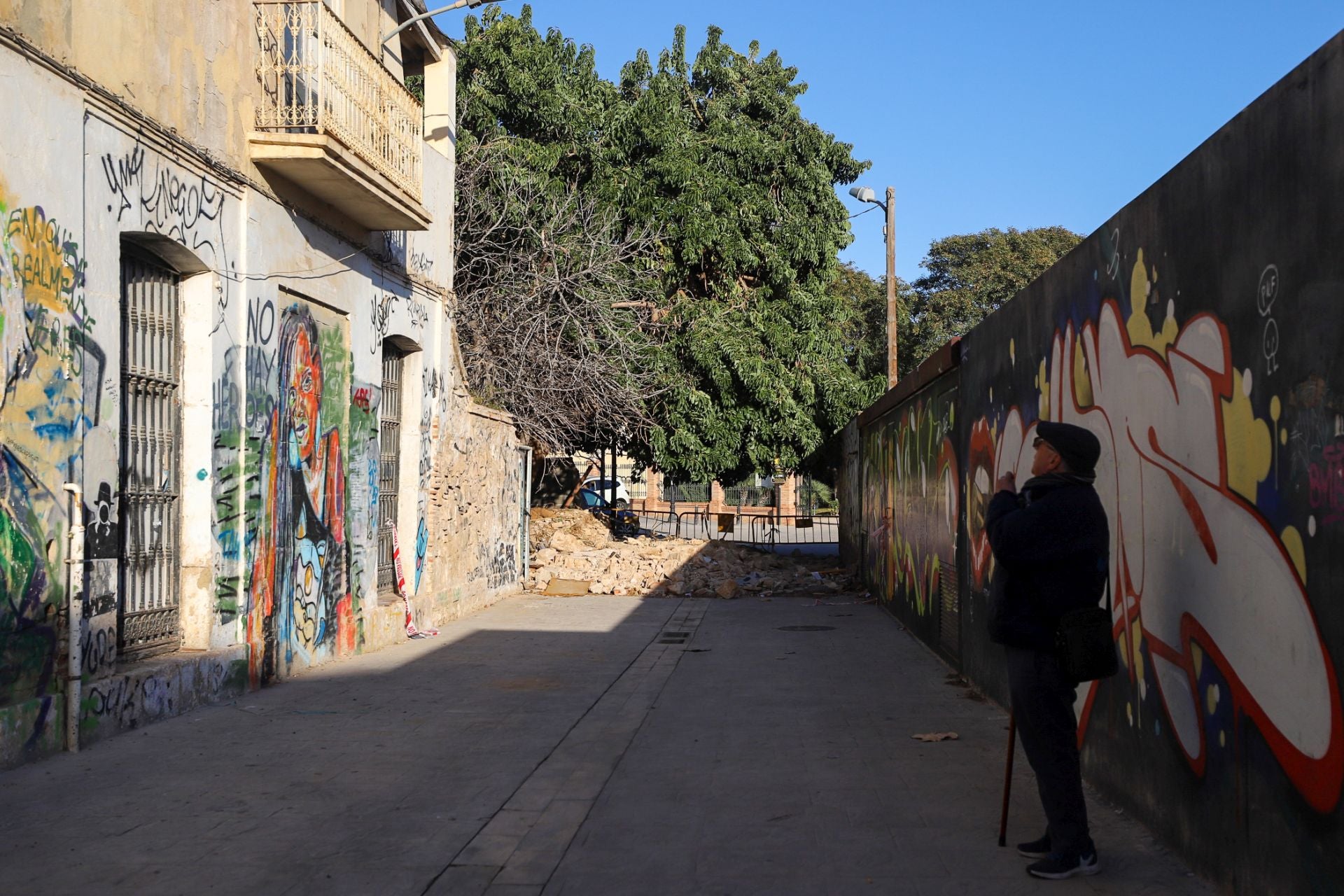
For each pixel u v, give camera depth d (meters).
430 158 14.68
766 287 25.67
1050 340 7.27
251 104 9.53
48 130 6.74
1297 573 3.80
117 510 7.58
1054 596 4.64
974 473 9.70
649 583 20.19
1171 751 5.01
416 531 14.09
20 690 6.61
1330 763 3.57
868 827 5.48
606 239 22.75
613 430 23.78
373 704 8.95
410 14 14.07
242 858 5.01
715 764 6.88
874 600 18.28
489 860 5.01
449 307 15.36
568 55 25.55
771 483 45.06
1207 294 4.66
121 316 8.01
